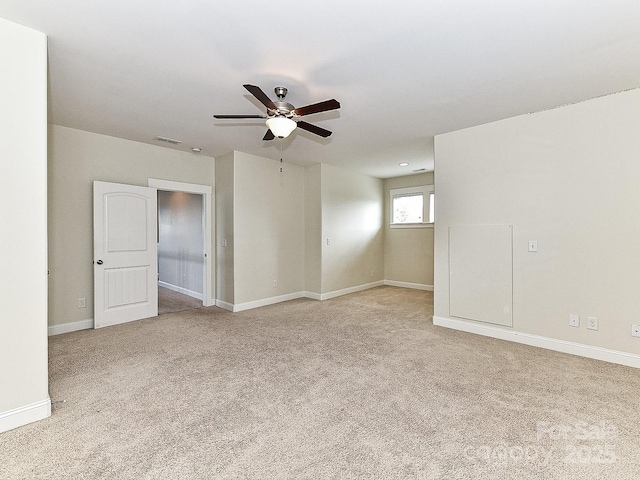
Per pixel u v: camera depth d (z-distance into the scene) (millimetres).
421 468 1538
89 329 3801
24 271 1879
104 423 1900
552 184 3092
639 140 2660
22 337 1872
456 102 2957
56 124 3578
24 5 1687
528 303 3252
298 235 5719
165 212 6695
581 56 2203
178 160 4664
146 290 4297
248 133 3850
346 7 1709
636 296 2689
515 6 1704
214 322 4109
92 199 3889
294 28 1895
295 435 1792
